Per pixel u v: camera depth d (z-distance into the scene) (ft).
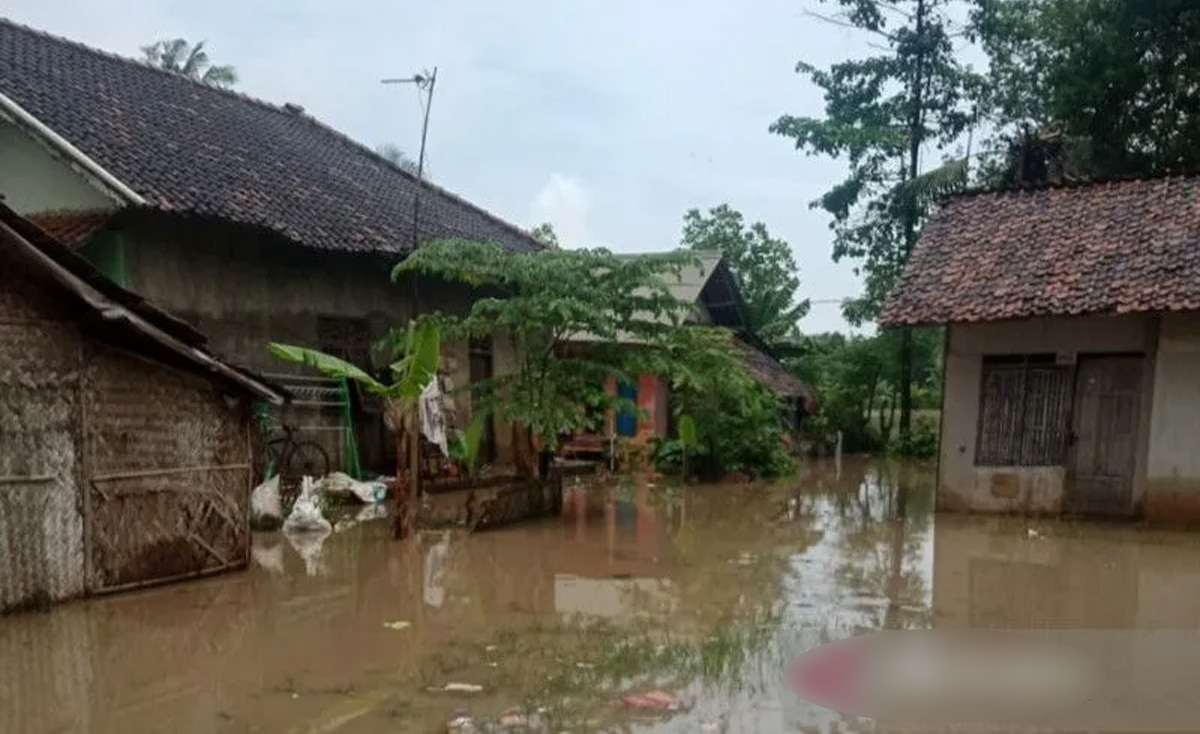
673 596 26.23
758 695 17.47
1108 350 39.93
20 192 40.34
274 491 36.99
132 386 25.39
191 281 41.01
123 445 25.20
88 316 23.66
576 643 21.20
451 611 24.36
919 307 41.63
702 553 32.99
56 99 41.60
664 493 51.70
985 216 47.16
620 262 40.29
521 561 31.14
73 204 39.17
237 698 17.51
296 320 46.09
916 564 31.17
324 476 45.14
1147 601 25.80
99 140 39.34
